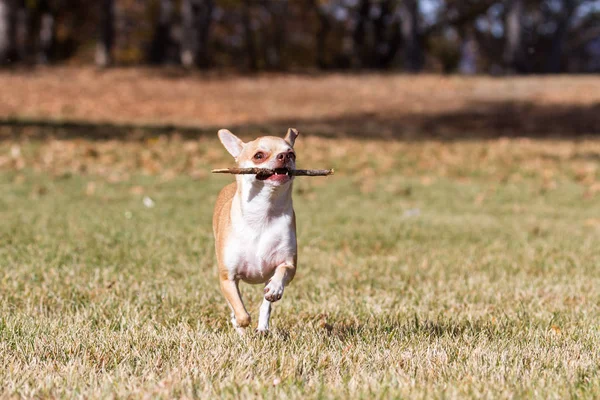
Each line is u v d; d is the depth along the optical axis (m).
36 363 4.81
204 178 15.59
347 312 6.71
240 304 5.26
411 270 8.66
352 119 27.14
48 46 56.53
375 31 58.72
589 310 6.85
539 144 21.64
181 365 4.64
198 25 43.25
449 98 31.92
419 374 4.60
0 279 7.53
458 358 5.00
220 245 5.45
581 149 20.64
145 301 6.87
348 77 39.50
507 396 4.12
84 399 4.09
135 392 4.14
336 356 5.00
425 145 20.89
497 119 27.39
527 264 9.05
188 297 7.02
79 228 10.29
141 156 17.39
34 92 29.66
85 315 6.25
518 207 13.52
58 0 57.19
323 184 15.51
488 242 10.37
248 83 36.25
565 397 4.15
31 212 11.48
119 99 29.34
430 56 75.94
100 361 4.90
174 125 23.48
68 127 21.22
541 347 5.38
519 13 48.81
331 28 64.25
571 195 14.86
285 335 5.70
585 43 76.19
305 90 34.28
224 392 4.12
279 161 5.12
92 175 15.41
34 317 6.16
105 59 43.34
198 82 35.91
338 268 8.66
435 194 14.73
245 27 60.84
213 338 5.44
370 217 12.11
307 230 10.88
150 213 11.74
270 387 4.23
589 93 32.06
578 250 9.91
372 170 17.11
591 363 4.91
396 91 33.91
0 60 38.06
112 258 8.62
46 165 16.03
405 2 46.78
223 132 5.68
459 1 59.28
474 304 7.14
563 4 60.09
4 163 15.93
